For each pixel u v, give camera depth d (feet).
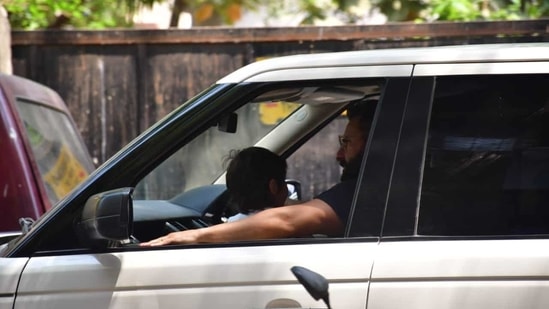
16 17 100.27
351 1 102.22
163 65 94.38
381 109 40.68
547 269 37.45
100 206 39.06
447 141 40.09
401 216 39.27
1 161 63.67
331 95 44.96
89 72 95.14
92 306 39.83
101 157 95.30
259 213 42.27
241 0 110.32
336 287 38.45
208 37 93.15
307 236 42.04
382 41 91.30
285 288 38.91
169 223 52.21
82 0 105.09
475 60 40.75
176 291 39.47
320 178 86.58
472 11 97.76
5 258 41.45
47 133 72.28
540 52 40.55
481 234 38.96
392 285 38.14
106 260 40.24
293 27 92.07
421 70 40.88
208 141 90.99
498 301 37.47
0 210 63.10
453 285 37.78
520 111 40.16
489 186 39.55
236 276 39.29
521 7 97.71
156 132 42.01
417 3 100.37
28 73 95.09
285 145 57.67
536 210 39.11
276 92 44.70
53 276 40.37
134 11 106.93
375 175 39.91
